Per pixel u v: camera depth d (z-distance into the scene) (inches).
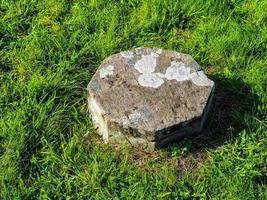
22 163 69.2
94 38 83.2
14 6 87.8
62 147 70.6
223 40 82.1
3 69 80.0
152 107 68.2
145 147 69.6
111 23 84.7
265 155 69.3
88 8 87.6
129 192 65.8
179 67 71.9
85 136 72.4
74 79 78.0
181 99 69.0
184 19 87.0
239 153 69.7
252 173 67.4
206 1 87.4
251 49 81.8
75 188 67.1
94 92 69.4
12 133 70.6
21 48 82.0
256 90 76.3
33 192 66.6
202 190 66.3
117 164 69.5
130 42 83.0
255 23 86.4
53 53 81.2
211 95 71.0
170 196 65.7
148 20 85.6
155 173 68.4
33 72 79.1
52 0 88.5
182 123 67.6
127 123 66.9
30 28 85.5
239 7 88.2
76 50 82.0
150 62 72.4
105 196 65.7
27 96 74.9
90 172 68.3
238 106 76.1
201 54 81.9
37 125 72.0
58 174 68.4
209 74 79.7
